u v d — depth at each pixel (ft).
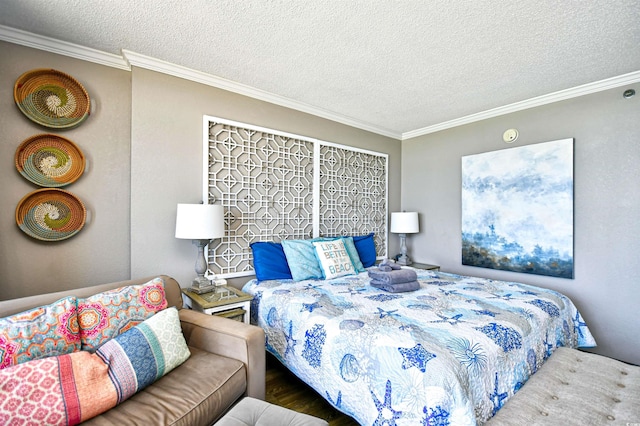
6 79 5.96
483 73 7.68
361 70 7.57
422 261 12.66
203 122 7.89
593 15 5.40
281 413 3.62
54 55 6.40
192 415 3.71
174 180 7.47
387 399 3.99
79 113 6.59
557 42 6.28
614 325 7.93
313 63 7.27
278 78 8.06
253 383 4.84
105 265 6.95
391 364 4.06
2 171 5.91
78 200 6.55
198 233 6.63
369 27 5.84
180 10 5.39
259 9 5.35
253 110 8.86
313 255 8.91
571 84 8.32
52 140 6.34
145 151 7.08
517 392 4.24
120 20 5.68
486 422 3.67
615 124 7.93
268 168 9.24
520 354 4.66
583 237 8.44
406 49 6.61
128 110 7.26
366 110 10.43
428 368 3.74
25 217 6.06
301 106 9.85
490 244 10.30
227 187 8.38
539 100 9.21
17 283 6.05
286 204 9.66
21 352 3.60
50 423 3.16
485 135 10.62
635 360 7.62
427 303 5.98
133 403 3.76
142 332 4.38
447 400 3.50
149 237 7.14
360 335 4.65
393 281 6.98
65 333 4.00
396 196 13.33
